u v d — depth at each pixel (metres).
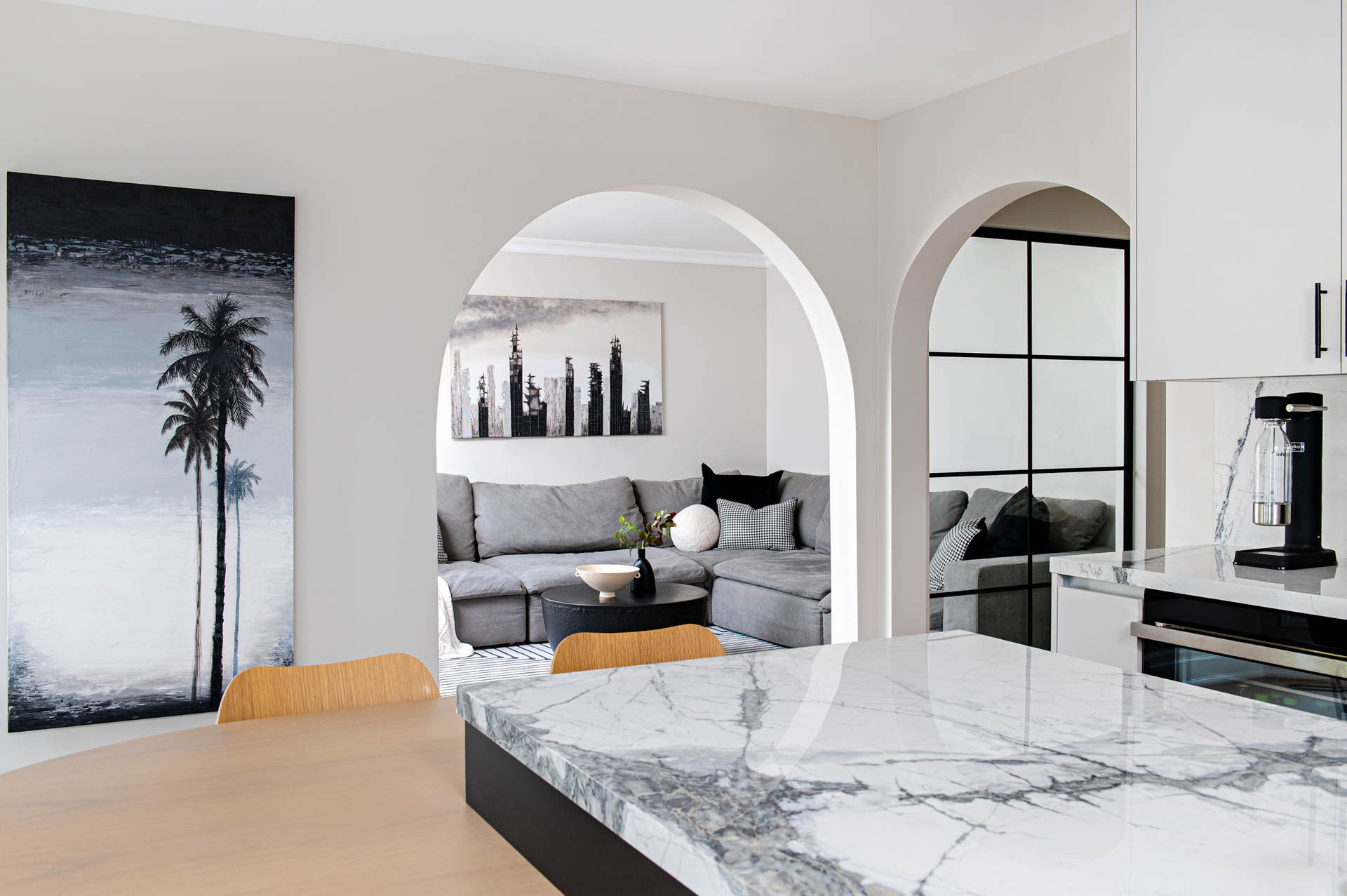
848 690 1.41
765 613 5.62
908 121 3.91
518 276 6.85
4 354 2.71
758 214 3.80
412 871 1.13
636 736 1.18
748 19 2.96
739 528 6.75
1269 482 2.95
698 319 7.48
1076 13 2.93
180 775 1.45
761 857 0.82
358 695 1.87
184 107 2.91
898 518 4.03
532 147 3.40
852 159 4.00
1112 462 4.75
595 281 7.11
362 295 3.14
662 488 7.13
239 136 2.98
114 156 2.83
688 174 3.67
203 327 2.87
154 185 2.87
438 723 1.73
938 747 1.13
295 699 1.83
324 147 3.09
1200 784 1.01
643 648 1.96
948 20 2.97
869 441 4.03
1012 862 0.81
